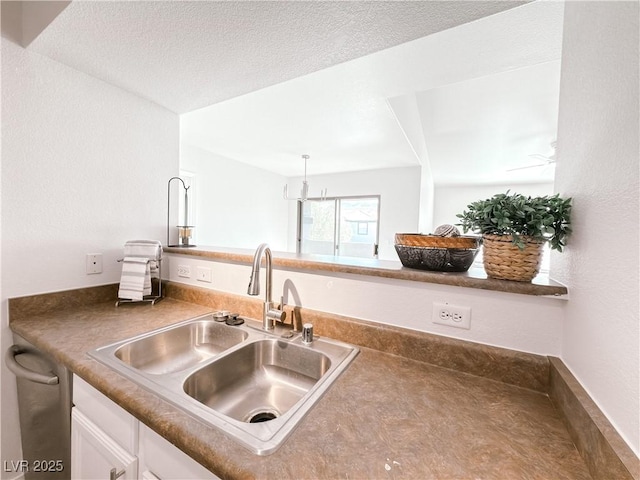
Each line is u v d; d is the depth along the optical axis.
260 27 0.99
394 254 4.48
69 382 0.91
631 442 0.42
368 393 0.73
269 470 0.48
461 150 3.38
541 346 0.79
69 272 1.31
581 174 0.67
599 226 0.57
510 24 1.18
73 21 0.97
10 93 1.11
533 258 0.78
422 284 0.94
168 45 1.10
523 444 0.56
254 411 0.95
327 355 0.95
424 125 2.72
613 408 0.48
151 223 1.62
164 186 1.67
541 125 2.51
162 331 1.11
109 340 1.00
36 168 1.19
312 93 2.01
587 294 0.61
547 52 1.38
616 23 0.53
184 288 1.50
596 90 0.61
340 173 4.95
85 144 1.33
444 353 0.89
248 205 4.43
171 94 1.50
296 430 0.58
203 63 1.21
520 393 0.76
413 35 1.02
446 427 0.61
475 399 0.72
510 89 1.90
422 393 0.74
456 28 1.22
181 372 0.81
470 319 0.87
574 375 0.66
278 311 1.13
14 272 1.16
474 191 5.84
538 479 0.48
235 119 2.55
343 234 5.01
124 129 1.47
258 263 1.05
